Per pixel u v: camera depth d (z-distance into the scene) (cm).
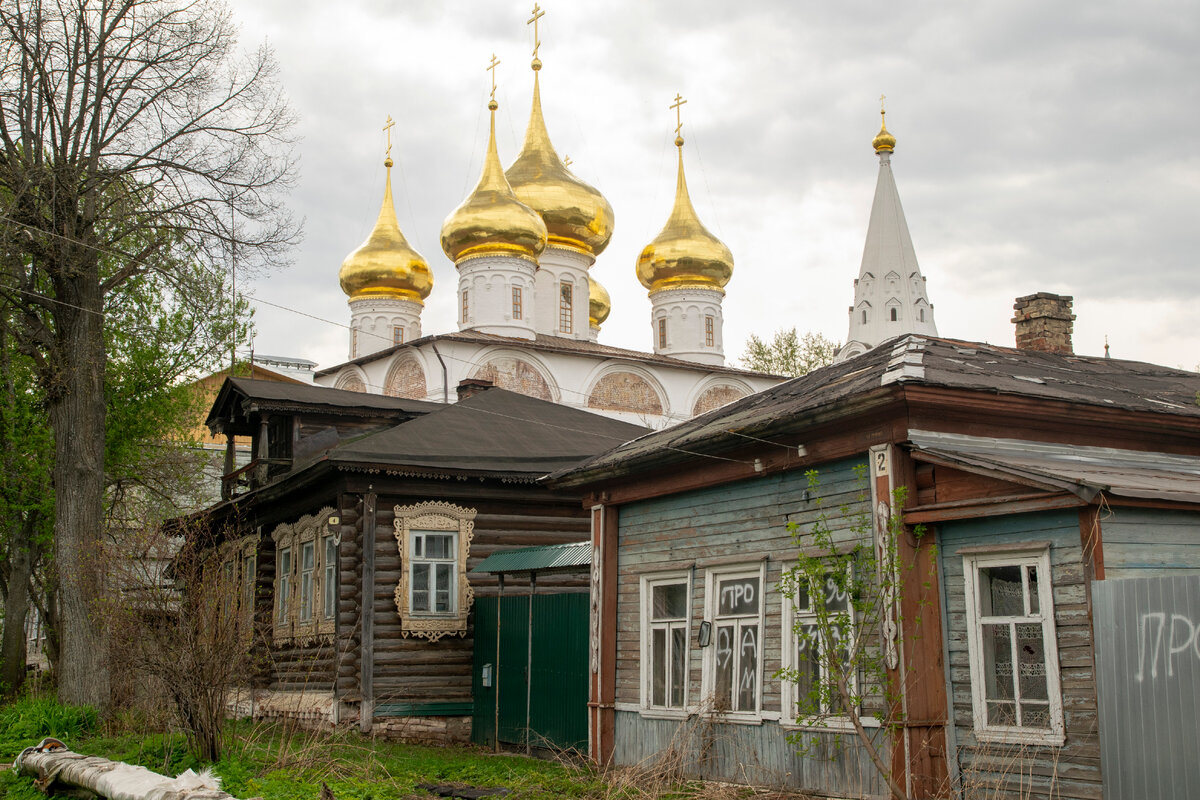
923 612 983
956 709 972
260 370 5203
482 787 1280
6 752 1512
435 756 1584
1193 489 950
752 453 1196
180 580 1367
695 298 5941
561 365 5050
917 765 957
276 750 1399
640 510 1412
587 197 5622
